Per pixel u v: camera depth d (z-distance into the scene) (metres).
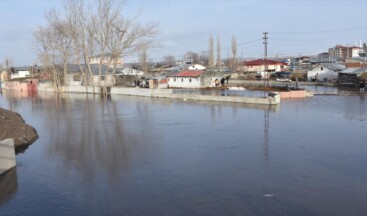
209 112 28.95
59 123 25.52
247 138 19.06
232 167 14.03
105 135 20.72
